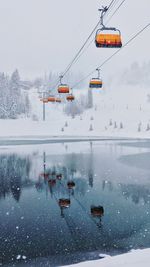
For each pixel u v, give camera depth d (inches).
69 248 319.3
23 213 444.1
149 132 3895.2
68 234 359.3
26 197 536.1
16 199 523.2
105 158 1090.7
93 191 572.1
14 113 4099.4
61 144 1915.6
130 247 319.6
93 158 1095.6
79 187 607.5
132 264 232.4
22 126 3656.5
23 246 326.3
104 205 479.5
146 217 418.3
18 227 385.7
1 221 409.7
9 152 1359.5
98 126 4298.7
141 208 460.8
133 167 862.5
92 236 352.5
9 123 3700.8
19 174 763.4
